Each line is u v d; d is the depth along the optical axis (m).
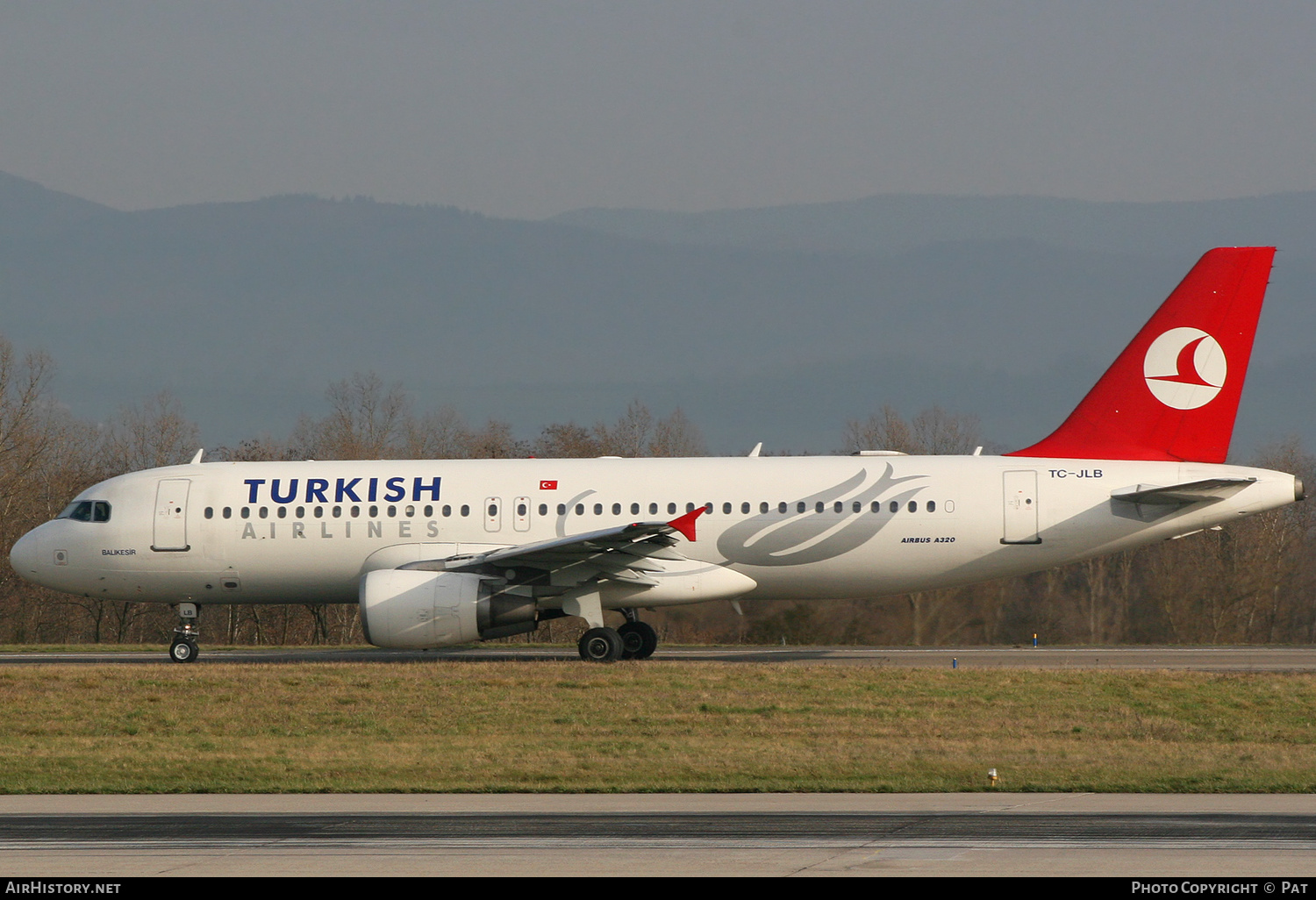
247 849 39.78
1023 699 74.69
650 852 39.00
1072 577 164.62
